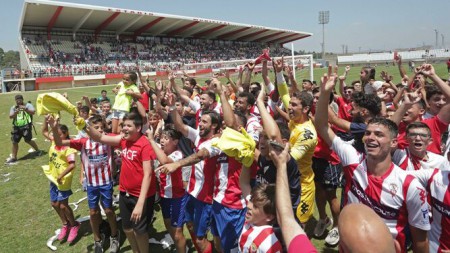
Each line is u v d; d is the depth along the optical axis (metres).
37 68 39.38
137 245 4.42
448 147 3.77
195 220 4.08
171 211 4.40
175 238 4.44
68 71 39.09
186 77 9.83
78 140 4.95
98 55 45.50
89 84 39.53
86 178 4.97
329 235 4.66
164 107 6.61
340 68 46.31
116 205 6.57
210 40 62.28
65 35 46.09
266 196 2.61
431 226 2.90
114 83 40.97
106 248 5.15
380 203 2.62
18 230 5.92
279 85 5.30
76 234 5.50
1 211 6.75
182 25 51.53
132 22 46.38
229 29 56.44
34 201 7.18
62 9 38.41
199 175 3.98
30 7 36.59
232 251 3.69
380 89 7.58
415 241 2.62
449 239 2.80
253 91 7.49
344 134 4.96
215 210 3.77
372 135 2.60
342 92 7.39
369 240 1.38
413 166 3.38
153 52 51.12
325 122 3.04
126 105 7.48
